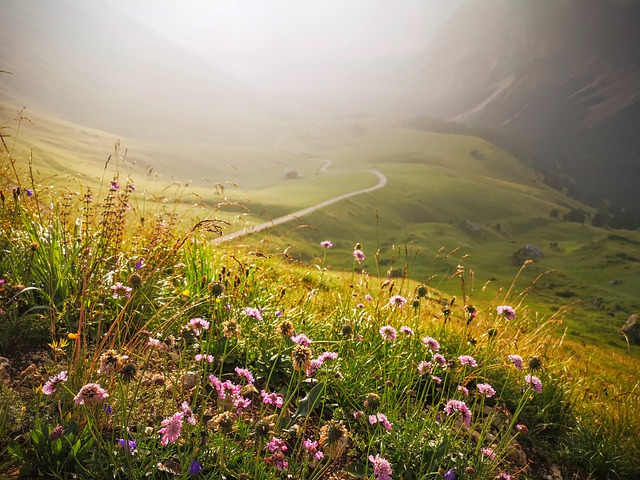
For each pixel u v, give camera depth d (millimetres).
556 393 6066
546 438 5570
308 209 152750
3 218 5336
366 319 5887
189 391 4043
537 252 167750
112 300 4812
